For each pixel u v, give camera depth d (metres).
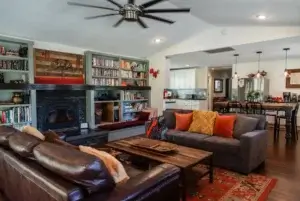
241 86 7.98
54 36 4.49
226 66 9.16
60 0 3.45
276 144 4.77
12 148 1.97
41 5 3.46
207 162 3.10
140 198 1.43
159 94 6.61
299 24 4.12
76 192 1.25
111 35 4.98
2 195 2.27
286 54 6.45
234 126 3.77
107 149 3.06
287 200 2.43
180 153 2.79
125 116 6.30
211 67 9.47
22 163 1.73
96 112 5.61
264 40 4.68
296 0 2.84
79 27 4.36
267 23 4.29
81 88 5.06
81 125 5.23
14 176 1.88
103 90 5.82
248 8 3.44
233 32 5.12
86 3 3.59
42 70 4.57
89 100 5.31
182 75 9.84
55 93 4.74
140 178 1.57
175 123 4.52
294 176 3.08
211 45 5.50
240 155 3.19
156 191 1.56
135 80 6.71
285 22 4.04
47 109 4.61
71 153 1.42
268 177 3.05
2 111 3.96
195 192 2.62
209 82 9.77
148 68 6.88
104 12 3.93
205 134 3.94
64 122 4.91
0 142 2.19
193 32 5.58
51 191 1.33
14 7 3.38
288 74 6.77
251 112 5.98
